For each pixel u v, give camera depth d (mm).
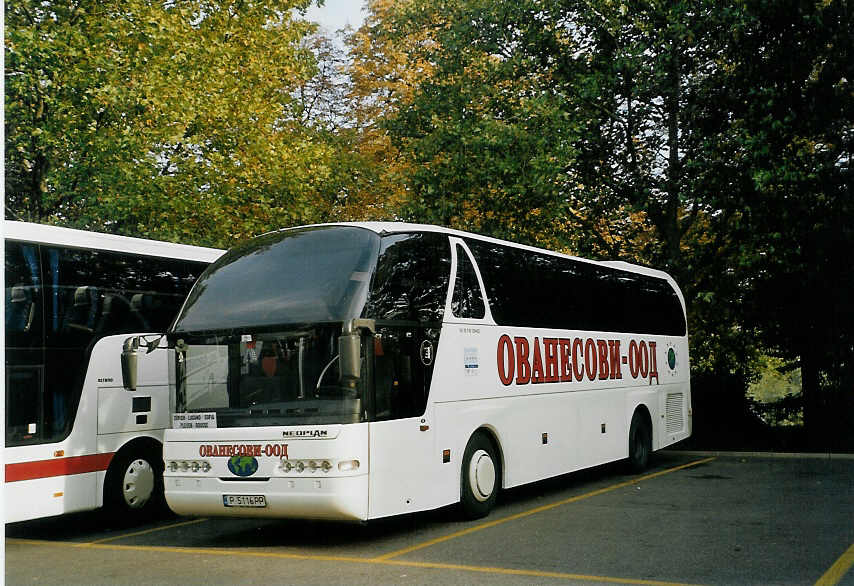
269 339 9938
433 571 8273
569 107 23672
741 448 23281
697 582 7652
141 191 20562
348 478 9344
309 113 32531
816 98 20906
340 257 10281
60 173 19797
